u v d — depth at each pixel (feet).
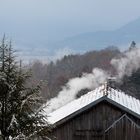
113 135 79.41
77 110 78.89
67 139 80.59
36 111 50.37
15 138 48.55
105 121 79.66
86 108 78.84
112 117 79.46
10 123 47.83
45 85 51.01
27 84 50.67
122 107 78.18
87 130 80.02
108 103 79.41
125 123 79.00
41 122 50.80
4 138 49.01
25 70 50.26
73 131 80.38
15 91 49.60
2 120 49.29
